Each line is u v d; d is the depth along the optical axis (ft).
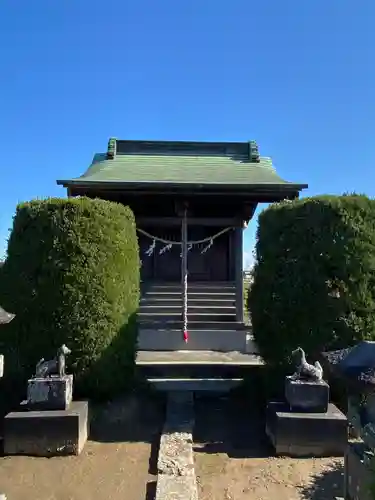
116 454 19.12
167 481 15.87
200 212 45.34
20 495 15.65
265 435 21.30
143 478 16.94
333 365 12.58
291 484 16.37
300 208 23.02
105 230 23.81
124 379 24.75
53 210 23.31
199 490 15.92
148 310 43.98
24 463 18.28
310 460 18.52
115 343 23.73
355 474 12.61
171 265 52.65
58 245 22.94
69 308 22.71
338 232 22.21
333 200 22.48
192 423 21.99
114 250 24.04
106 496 15.61
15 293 23.07
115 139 46.01
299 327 22.35
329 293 21.93
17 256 23.38
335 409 20.03
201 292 46.83
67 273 22.74
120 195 38.99
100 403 23.90
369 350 12.11
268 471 17.46
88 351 22.77
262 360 24.95
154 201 42.04
